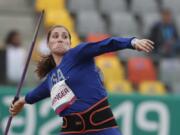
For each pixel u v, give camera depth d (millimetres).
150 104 26625
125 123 26328
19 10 34625
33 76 29781
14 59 27844
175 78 32062
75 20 34219
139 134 26453
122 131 26297
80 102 14086
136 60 31766
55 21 33594
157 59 32156
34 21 34156
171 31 32344
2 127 25188
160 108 26688
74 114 14133
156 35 32188
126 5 36750
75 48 14125
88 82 14078
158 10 37188
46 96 15469
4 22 33906
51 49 14430
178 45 32406
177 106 26875
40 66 14922
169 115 26781
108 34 34375
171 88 31344
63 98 14148
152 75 31750
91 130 14094
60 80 14234
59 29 14375
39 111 25469
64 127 14383
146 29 35000
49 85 14719
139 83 30984
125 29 34906
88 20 34312
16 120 25250
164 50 32125
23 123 25344
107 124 14109
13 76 27828
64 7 35156
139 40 12898
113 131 14133
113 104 26250
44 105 25531
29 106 25375
